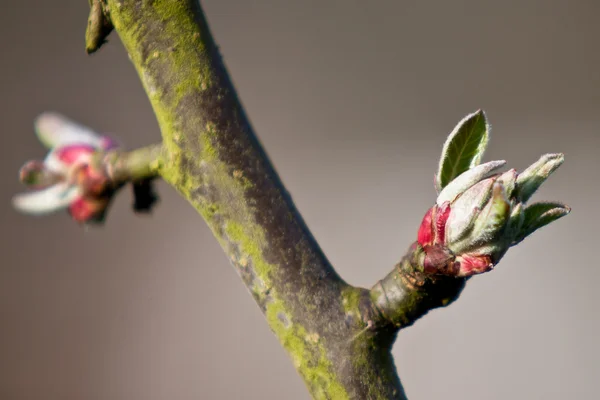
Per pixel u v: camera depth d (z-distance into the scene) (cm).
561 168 105
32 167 30
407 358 101
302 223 28
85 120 105
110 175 29
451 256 27
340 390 28
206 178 28
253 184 28
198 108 28
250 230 28
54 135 30
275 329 28
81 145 30
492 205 27
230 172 28
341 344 28
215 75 28
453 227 27
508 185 27
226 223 28
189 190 28
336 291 28
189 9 29
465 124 28
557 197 105
